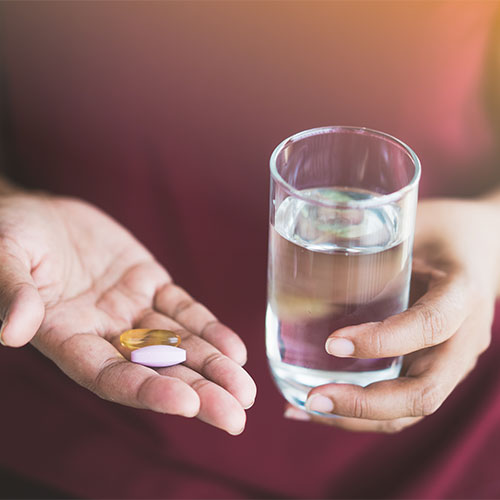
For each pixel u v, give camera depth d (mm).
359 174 529
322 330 504
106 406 664
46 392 668
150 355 517
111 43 703
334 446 657
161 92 707
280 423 660
